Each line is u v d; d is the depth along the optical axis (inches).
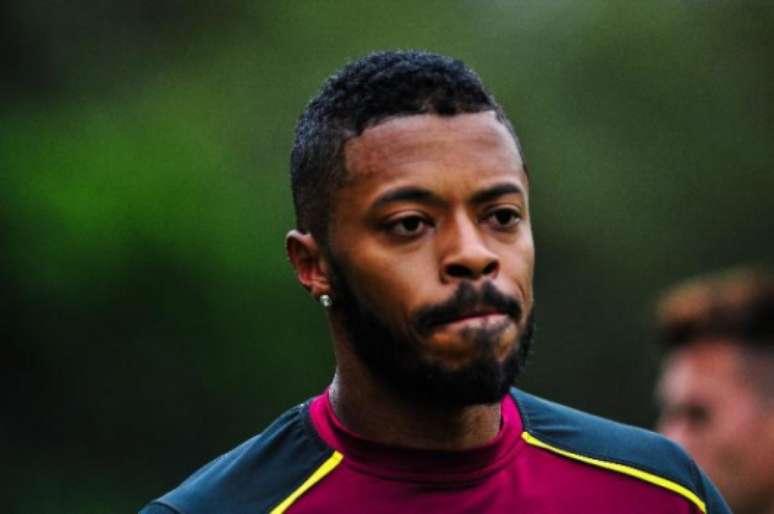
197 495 443.5
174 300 3161.9
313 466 444.1
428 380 409.7
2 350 3122.5
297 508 438.0
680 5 4291.3
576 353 3838.6
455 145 411.5
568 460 455.2
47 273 3075.8
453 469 438.3
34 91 3403.1
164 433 3201.3
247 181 3280.0
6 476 3107.8
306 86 3535.9
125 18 3624.5
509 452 448.5
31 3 3440.0
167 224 3125.0
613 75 4087.1
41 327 3129.9
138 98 3432.6
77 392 3161.9
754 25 4266.7
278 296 3213.6
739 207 4124.0
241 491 443.2
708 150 4133.9
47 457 3152.1
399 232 410.3
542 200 3853.3
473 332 405.1
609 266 3922.2
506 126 424.5
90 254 3090.6
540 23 4084.6
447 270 406.3
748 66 4247.0
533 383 3791.8
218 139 3346.5
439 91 417.1
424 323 407.2
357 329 422.6
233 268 3164.4
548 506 444.8
